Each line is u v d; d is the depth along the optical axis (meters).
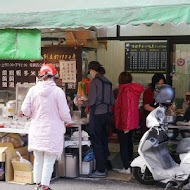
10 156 6.07
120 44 8.57
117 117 6.30
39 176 5.31
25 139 6.51
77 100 6.57
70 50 7.23
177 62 8.34
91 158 6.43
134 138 8.27
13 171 6.12
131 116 6.22
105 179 6.25
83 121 6.39
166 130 5.61
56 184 5.99
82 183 6.05
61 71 7.27
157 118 5.52
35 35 5.77
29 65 7.37
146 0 5.24
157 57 8.44
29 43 5.80
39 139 5.19
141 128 7.26
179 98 8.35
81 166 6.32
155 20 5.06
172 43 8.29
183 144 5.65
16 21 5.69
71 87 7.25
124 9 5.18
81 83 6.71
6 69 7.48
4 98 7.48
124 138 6.42
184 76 8.33
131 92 6.20
